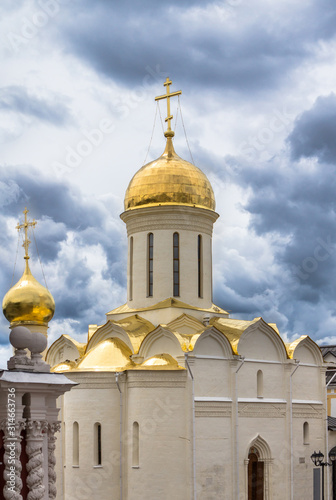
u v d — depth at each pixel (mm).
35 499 22469
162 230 48469
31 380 22922
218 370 44656
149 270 48875
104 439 43562
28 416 23062
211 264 50250
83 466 43344
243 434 45250
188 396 42781
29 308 41969
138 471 42469
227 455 44125
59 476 44688
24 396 23359
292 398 48812
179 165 49562
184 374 43094
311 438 49562
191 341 43719
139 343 46000
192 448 42281
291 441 47469
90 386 44062
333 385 59938
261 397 46844
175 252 48531
